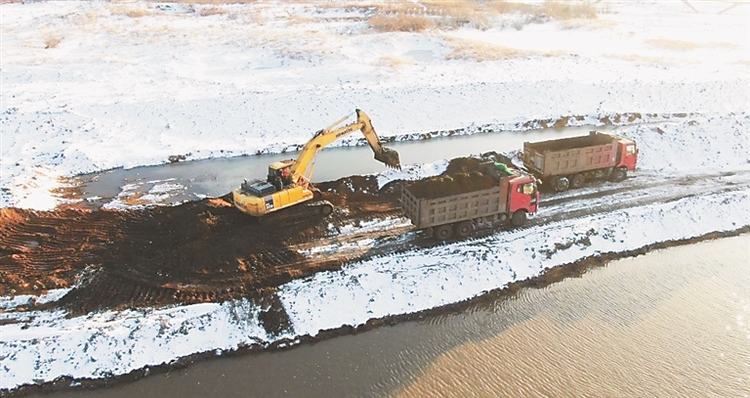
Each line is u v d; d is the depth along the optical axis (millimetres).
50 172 29234
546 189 26734
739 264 21266
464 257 20891
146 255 21109
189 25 60938
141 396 15391
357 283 19406
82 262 20750
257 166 30984
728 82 42750
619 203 25172
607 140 27672
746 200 25000
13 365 16031
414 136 34969
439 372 16172
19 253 21250
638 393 15328
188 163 31344
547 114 38438
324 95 38875
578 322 18219
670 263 21422
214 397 15320
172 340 17031
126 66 45500
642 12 78562
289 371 16266
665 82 42875
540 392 15383
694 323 18047
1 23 59594
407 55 52156
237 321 17859
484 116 38000
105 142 32906
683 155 29953
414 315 18609
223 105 37125
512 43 56844
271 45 52062
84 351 16469
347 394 15359
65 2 72500
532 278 20500
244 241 21641
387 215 24344
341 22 64188
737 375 15945
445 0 80750
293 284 19438
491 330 17922
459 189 22125
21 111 35219
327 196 25438
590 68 46750
